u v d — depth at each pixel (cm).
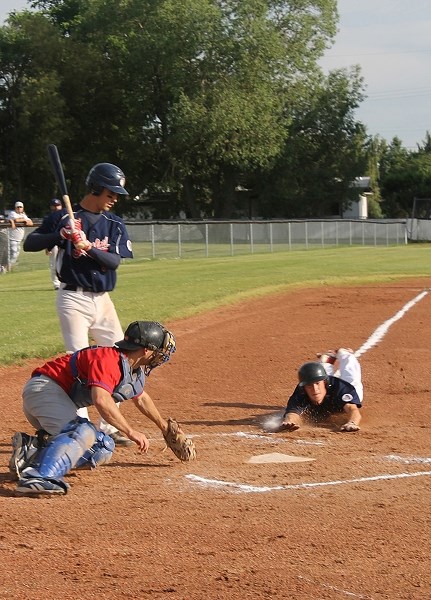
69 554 816
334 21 11725
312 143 12438
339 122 12306
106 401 1057
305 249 8462
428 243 10294
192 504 997
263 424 1477
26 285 4200
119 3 11069
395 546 838
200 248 7669
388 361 2103
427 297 3697
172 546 840
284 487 1075
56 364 1116
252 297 3688
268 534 877
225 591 722
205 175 11956
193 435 1391
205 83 10825
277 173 12094
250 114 10581
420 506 980
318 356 1589
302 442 1337
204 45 10625
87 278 1299
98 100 11712
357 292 3962
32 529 895
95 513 959
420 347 2325
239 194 12744
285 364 2092
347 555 812
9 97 11656
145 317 2852
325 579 749
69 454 1053
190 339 2516
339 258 6650
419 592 720
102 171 1284
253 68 10856
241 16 10669
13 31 11475
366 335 2561
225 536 872
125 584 739
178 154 11212
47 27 11525
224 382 1883
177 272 5041
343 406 1465
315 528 897
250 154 10975
